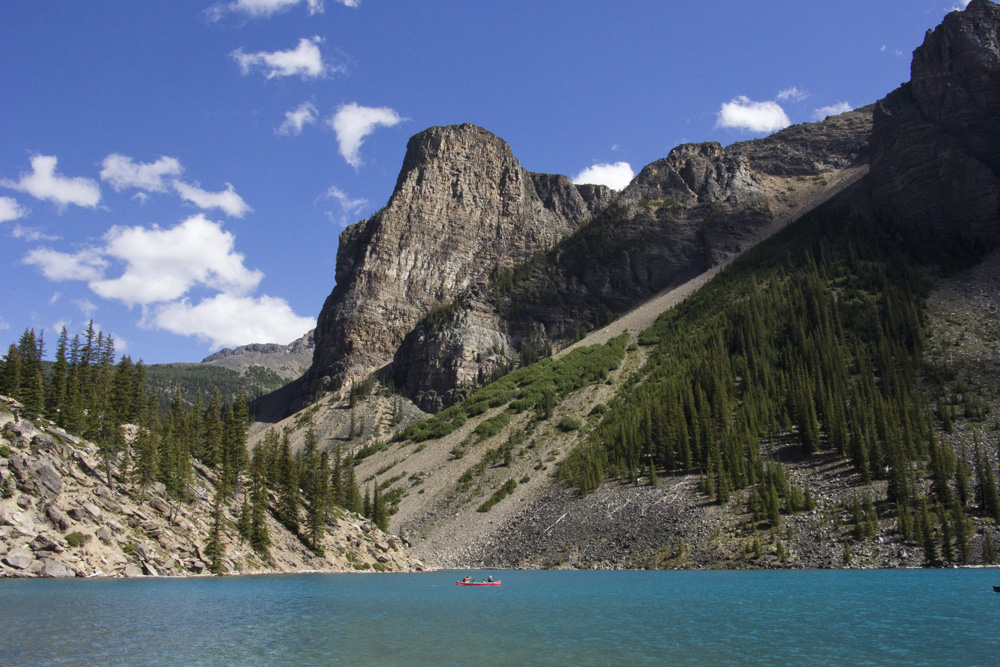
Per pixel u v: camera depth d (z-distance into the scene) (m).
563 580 119.56
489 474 184.75
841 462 140.88
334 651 59.16
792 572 117.44
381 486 193.88
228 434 134.00
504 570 140.88
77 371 134.00
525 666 54.12
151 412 139.75
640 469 161.00
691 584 108.19
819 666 53.81
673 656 57.59
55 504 90.62
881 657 56.66
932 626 68.88
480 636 66.19
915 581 101.50
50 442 96.56
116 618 68.81
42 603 73.31
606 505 149.12
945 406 154.38
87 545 90.00
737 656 57.34
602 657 57.34
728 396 181.62
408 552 149.12
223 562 106.38
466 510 168.38
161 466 110.31
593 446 178.00
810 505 128.50
